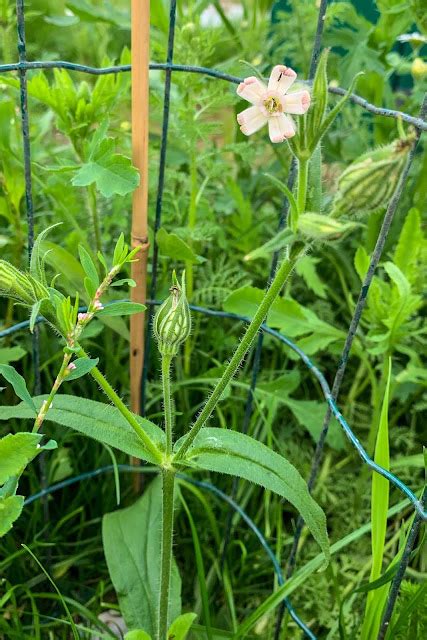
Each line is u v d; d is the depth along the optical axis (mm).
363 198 157
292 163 236
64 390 316
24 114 223
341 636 244
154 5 326
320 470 328
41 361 318
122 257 175
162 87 331
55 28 428
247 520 274
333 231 150
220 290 332
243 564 292
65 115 282
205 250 376
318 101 160
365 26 380
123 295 302
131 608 253
